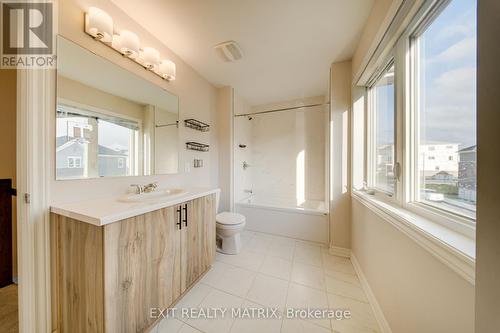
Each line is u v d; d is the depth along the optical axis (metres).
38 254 1.02
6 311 1.30
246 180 3.50
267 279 1.71
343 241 2.16
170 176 1.97
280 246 2.39
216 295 1.51
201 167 2.51
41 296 1.03
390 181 1.40
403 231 0.93
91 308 0.94
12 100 1.50
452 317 0.64
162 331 1.19
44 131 1.05
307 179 3.36
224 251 2.20
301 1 1.36
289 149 3.50
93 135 1.30
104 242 0.90
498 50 0.38
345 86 2.15
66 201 1.15
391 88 1.41
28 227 1.00
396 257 1.06
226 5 1.39
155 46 1.75
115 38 1.39
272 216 2.74
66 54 1.15
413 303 0.89
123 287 0.99
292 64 2.23
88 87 1.27
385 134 1.51
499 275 0.38
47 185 1.06
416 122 1.07
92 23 1.20
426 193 0.99
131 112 1.56
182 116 2.15
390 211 1.07
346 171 2.15
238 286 1.62
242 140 3.32
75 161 1.20
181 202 1.41
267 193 3.63
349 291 1.56
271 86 2.88
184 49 1.94
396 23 1.09
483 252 0.41
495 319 0.38
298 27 1.62
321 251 2.27
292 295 1.51
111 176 1.41
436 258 0.73
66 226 1.03
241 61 2.16
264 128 3.67
